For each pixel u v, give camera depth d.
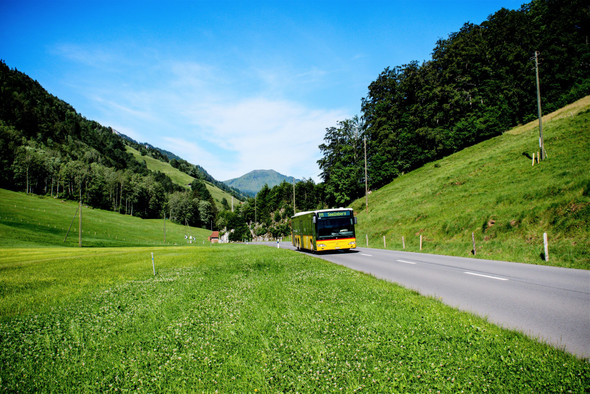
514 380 3.91
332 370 4.38
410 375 4.13
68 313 8.91
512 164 35.69
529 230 19.95
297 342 5.49
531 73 64.75
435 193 41.44
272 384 4.07
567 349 5.03
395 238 35.25
